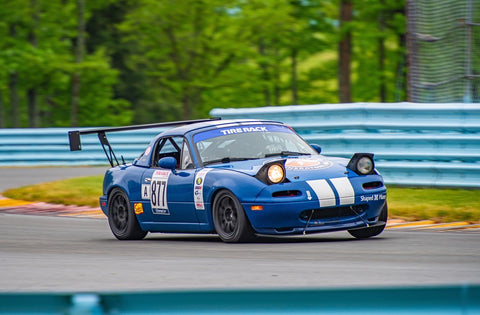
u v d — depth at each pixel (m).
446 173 33.88
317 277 14.91
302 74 105.69
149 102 130.38
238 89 101.12
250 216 21.11
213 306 8.29
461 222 26.73
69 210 36.00
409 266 16.23
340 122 36.69
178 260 18.45
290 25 89.50
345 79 81.56
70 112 116.56
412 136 34.50
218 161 23.56
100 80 107.62
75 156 59.34
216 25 95.50
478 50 38.56
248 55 95.81
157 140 26.25
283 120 38.69
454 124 33.50
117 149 59.00
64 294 8.29
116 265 17.86
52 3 97.69
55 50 101.94
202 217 22.94
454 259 17.39
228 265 17.11
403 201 31.02
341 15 80.81
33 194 39.91
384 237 22.72
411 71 39.75
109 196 26.89
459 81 38.75
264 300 8.20
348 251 19.20
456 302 8.08
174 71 98.38
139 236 26.05
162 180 24.52
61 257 19.84
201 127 25.25
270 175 21.19
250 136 24.53
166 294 8.34
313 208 20.83
